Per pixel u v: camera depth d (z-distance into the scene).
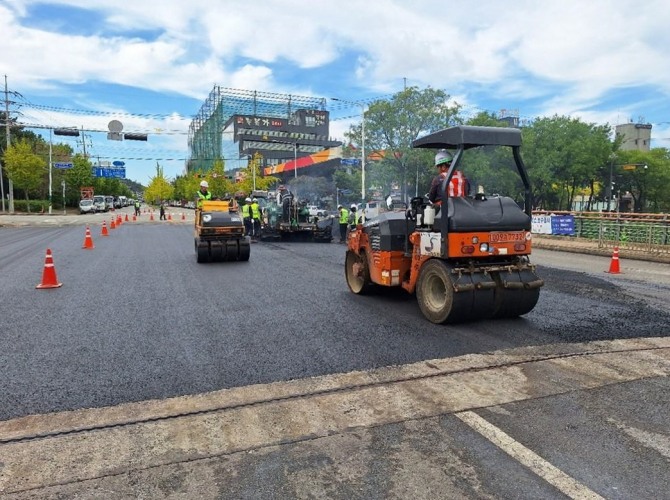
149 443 3.32
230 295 8.45
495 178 24.41
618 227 16.14
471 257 6.17
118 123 33.44
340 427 3.52
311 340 5.68
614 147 43.44
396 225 7.39
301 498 2.69
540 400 3.94
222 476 2.92
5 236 22.73
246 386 4.30
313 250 16.59
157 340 5.73
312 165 84.06
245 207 20.91
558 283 9.54
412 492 2.73
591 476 2.88
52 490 2.79
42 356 5.18
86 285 9.47
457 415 3.68
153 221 38.19
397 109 43.47
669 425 3.51
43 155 64.94
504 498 2.67
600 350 5.18
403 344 5.48
